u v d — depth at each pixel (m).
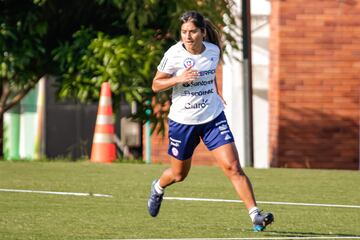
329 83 62.62
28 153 70.62
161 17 54.91
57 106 70.31
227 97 59.56
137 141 66.81
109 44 53.84
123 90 53.38
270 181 40.56
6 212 30.69
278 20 62.28
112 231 27.23
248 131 54.88
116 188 37.25
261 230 27.45
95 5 55.34
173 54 27.59
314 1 62.25
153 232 27.14
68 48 54.47
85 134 70.44
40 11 54.75
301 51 62.44
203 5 54.41
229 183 39.41
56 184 38.16
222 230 27.69
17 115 70.38
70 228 27.67
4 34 54.47
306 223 29.45
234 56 55.62
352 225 29.16
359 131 62.84
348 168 63.09
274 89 63.12
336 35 62.47
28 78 56.31
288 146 62.81
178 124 27.92
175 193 36.19
